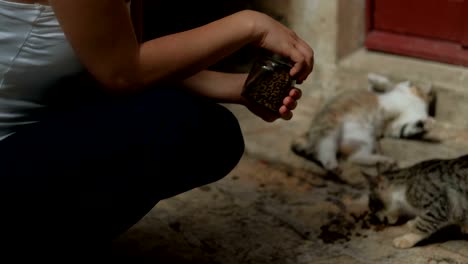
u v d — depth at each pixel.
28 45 1.24
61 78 1.33
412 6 2.75
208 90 1.58
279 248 1.95
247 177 2.40
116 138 1.34
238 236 2.02
